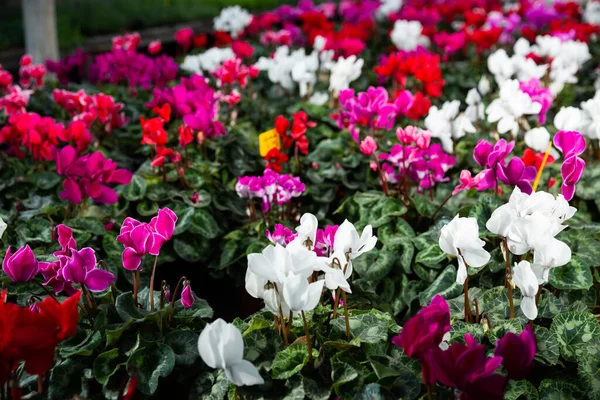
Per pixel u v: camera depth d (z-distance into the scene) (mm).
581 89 6102
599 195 3303
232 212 3793
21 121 3662
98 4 12961
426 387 1958
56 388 2090
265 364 2068
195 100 3912
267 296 2004
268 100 5730
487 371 1628
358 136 3881
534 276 1911
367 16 9008
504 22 7797
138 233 2141
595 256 2625
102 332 2188
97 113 4266
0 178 3963
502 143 2648
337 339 2160
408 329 1698
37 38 7621
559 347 2141
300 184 3172
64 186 2885
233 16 7984
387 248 3109
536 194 2205
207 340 1712
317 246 2330
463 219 2014
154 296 2422
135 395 2094
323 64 5871
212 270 3477
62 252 2318
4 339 1654
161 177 3721
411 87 5879
